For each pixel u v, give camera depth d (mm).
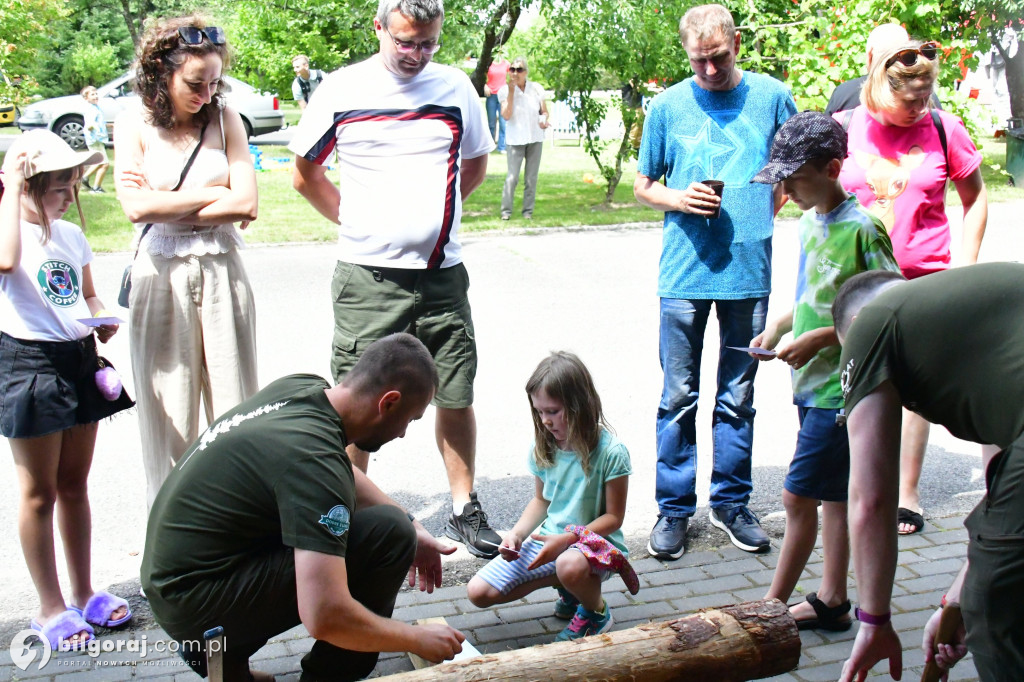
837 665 3301
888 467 2398
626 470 3527
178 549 2797
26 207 3363
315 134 4113
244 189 3822
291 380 2955
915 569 3990
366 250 4070
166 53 3637
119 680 3213
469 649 3254
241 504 2738
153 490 3912
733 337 4273
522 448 5555
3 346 3314
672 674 2428
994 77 15961
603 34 12797
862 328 2422
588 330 7941
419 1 3803
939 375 2311
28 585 3961
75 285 3484
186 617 2844
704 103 4184
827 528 3451
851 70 9992
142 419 3873
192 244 3773
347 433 2877
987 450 2844
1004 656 2246
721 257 4152
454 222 4148
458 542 4309
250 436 2740
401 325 4121
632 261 10633
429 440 5688
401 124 4008
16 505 4785
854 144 4145
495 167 19141
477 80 13453
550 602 3805
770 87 4195
